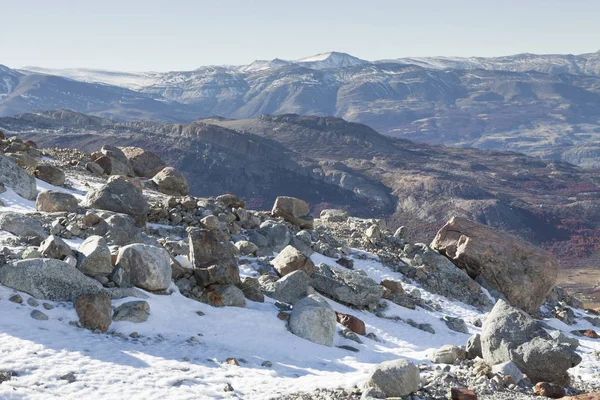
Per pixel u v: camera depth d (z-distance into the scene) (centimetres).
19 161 3073
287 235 2912
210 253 1950
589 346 2709
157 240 2264
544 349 1550
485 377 1488
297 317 1778
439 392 1338
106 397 1062
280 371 1408
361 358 1700
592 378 1861
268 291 2120
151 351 1365
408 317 2505
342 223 3891
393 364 1304
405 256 3384
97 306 1449
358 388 1313
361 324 2034
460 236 3488
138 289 1655
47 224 2105
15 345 1214
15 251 1733
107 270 1641
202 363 1349
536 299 3388
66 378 1105
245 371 1342
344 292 2409
